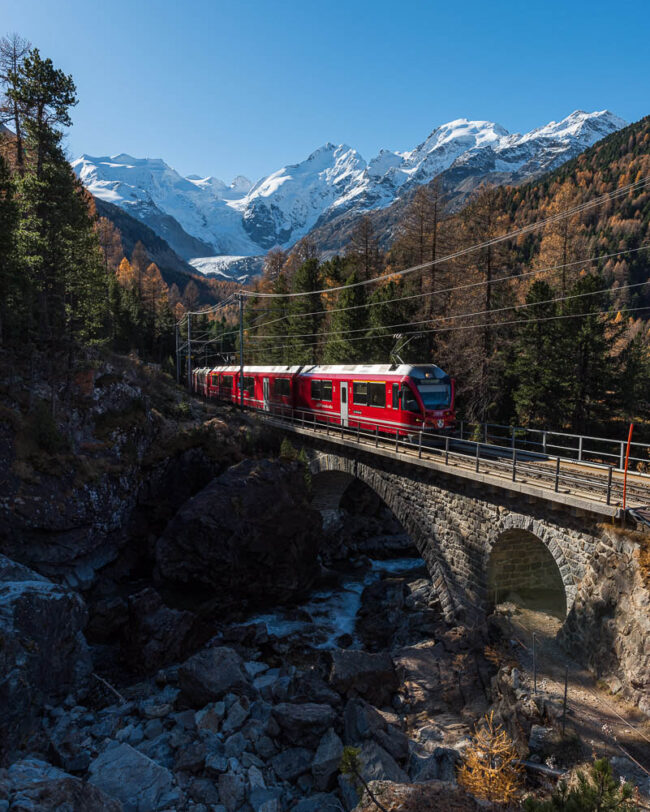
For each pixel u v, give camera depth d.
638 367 36.72
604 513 13.50
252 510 27.92
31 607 18.08
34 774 11.28
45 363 30.44
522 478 17.41
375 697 17.44
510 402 38.91
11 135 34.66
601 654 12.91
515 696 13.06
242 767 13.81
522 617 17.59
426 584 27.42
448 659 19.02
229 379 50.38
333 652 18.39
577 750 10.76
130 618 22.59
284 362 63.16
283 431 36.91
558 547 15.48
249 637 23.62
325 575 31.86
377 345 42.19
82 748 15.26
